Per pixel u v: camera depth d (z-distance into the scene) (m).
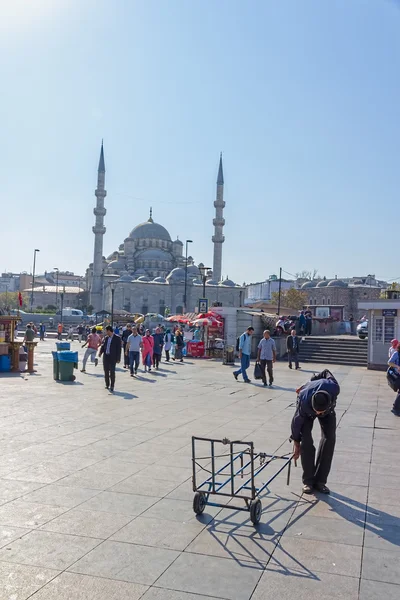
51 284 194.62
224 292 121.31
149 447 9.17
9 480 7.29
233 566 4.95
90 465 8.04
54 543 5.36
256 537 5.60
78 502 6.50
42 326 52.38
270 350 18.50
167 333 28.16
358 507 6.54
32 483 7.18
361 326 34.28
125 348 24.20
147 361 22.78
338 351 29.64
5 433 10.09
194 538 5.54
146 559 5.05
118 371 22.75
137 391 16.36
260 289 137.50
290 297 103.81
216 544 5.41
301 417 7.07
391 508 6.52
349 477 7.77
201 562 5.02
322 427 7.22
